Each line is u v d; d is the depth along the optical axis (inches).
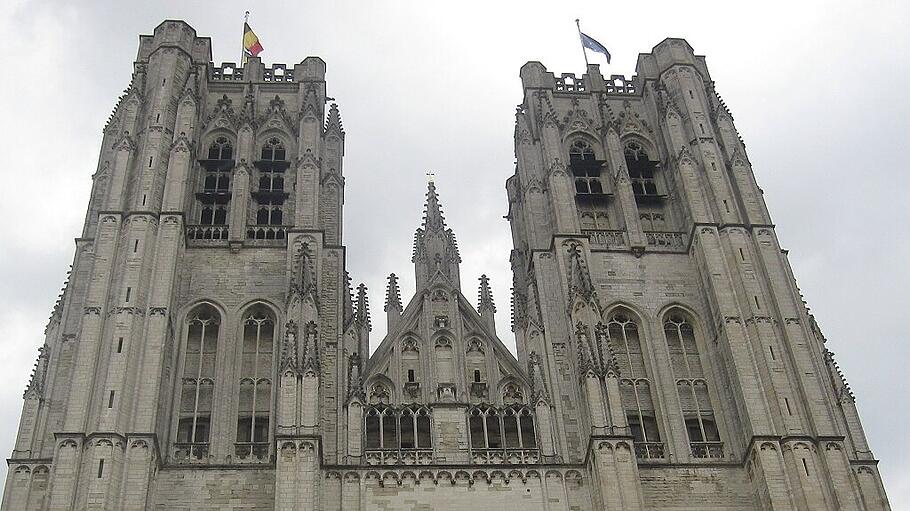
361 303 3260.3
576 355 2942.9
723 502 2751.0
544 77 3885.3
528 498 2699.3
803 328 3021.7
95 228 3336.6
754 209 3351.4
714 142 3531.0
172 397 2886.3
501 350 3078.2
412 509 2662.4
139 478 2573.8
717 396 3021.7
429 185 3545.8
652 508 2728.8
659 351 3088.1
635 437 2923.2
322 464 2704.2
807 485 2679.6
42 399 2910.9
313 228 3218.5
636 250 3312.0
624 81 3927.2
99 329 2866.6
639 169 3649.1
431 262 3302.2
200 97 3636.8
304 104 3646.7
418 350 3080.7
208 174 3528.5
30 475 2738.7
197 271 3171.8
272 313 3110.2
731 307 3088.1
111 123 3676.2
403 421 2891.2
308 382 2748.5
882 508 2805.1
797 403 2849.4
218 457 2775.6
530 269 3316.9
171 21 3750.0
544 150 3587.6
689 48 3885.3
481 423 2901.1
